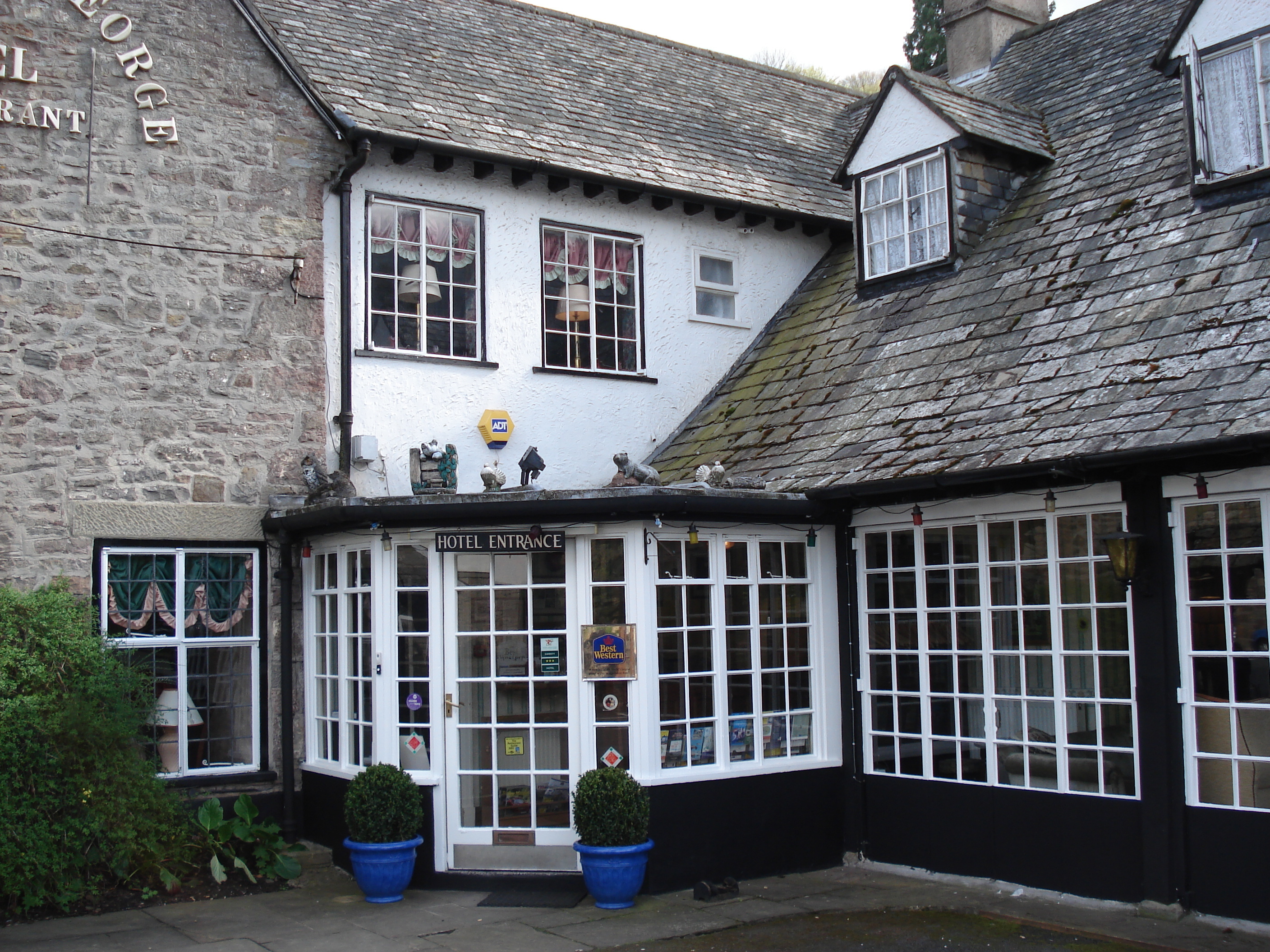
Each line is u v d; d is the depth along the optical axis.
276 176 9.94
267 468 9.69
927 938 6.96
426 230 10.84
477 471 10.82
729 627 8.77
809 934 7.16
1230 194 9.21
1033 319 9.51
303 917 7.62
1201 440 6.79
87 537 8.87
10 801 7.57
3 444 8.70
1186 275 8.71
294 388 9.87
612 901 7.78
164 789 8.48
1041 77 13.46
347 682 9.04
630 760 8.26
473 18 13.46
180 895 8.12
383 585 8.69
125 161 9.34
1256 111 9.20
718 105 14.32
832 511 9.20
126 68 9.40
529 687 8.46
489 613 8.55
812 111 15.57
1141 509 7.39
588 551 8.45
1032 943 6.80
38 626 8.11
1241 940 6.68
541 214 11.48
